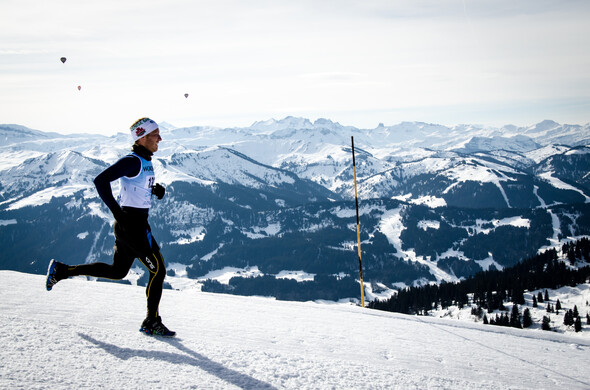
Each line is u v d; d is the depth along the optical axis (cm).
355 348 429
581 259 14725
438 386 346
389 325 557
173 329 414
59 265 381
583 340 619
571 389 397
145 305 498
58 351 308
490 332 598
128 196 378
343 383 319
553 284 12600
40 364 280
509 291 12381
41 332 343
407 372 370
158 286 382
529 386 388
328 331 485
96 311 441
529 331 629
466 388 354
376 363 385
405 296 12288
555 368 459
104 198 354
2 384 244
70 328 366
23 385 247
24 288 510
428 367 398
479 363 438
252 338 414
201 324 447
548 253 15562
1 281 535
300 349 398
